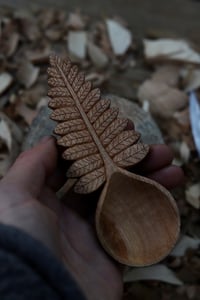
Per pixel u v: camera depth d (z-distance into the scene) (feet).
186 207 1.58
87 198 1.12
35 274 0.82
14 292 0.79
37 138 1.39
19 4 2.01
